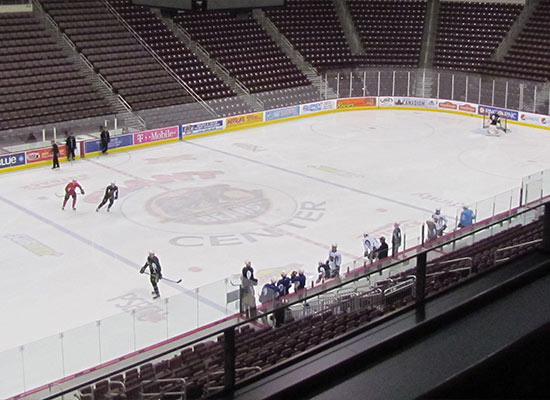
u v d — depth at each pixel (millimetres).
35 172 35906
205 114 44438
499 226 12297
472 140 43000
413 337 5012
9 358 13586
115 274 23625
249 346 8867
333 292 10086
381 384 4199
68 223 28422
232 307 14953
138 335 14188
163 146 41594
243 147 41219
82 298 21828
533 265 6574
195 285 22781
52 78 43969
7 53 44438
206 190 32875
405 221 28766
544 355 3814
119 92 44719
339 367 4965
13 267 24109
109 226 28141
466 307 5438
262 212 29922
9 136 36188
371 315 9414
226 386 5172
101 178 34875
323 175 35438
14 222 28469
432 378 4184
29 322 20219
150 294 22109
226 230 27781
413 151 40250
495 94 48562
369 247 23406
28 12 48312
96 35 48469
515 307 4867
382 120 48562
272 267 24141
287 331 9227
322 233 27469
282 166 37125
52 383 12742
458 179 34781
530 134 44688
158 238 26906
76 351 13875
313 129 45875
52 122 40562
